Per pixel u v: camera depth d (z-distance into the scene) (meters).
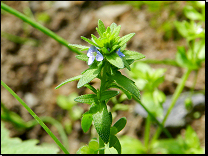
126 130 0.20
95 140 0.13
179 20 0.24
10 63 0.24
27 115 0.22
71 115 0.22
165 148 0.17
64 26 0.26
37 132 0.21
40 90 0.23
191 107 0.19
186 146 0.17
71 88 0.23
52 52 0.25
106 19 0.25
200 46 0.18
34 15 0.27
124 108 0.21
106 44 0.12
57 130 0.21
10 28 0.26
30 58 0.25
